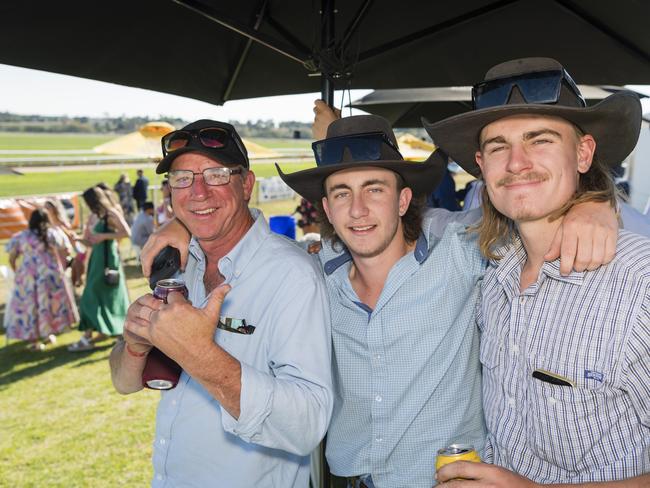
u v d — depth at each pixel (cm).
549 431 127
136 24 249
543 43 278
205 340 122
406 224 182
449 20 265
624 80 277
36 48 230
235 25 227
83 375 628
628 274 118
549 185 129
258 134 12350
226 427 134
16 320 700
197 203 169
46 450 453
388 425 173
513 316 137
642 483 114
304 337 152
